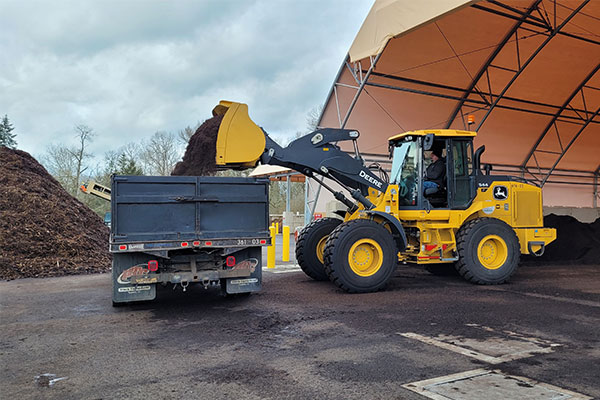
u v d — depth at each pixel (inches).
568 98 662.5
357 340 177.8
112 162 1449.3
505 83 597.0
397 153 335.9
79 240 428.1
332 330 193.2
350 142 585.0
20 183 479.2
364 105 562.6
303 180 1018.1
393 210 301.3
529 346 169.2
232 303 252.4
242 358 157.6
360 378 137.1
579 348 166.7
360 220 284.7
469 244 305.3
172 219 227.3
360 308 236.5
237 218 239.8
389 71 529.0
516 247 316.2
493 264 315.0
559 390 126.8
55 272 372.2
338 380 135.6
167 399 123.3
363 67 518.0
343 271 274.5
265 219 245.8
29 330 198.7
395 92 562.6
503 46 533.0
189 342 178.1
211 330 195.6
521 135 705.6
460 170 320.2
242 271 245.9
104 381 137.3
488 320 209.5
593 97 675.4
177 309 238.8
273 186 1429.6
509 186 331.0
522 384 131.4
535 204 338.0
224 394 126.2
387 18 414.3
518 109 654.5
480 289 292.5
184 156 312.3
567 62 585.0
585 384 131.5
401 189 322.3
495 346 169.2
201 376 140.6
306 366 148.4
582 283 317.1
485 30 498.6
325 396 124.0
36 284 325.7
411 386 130.3
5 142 2005.4
